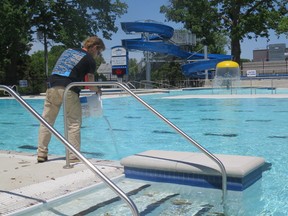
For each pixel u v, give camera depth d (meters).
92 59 5.14
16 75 34.47
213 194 3.93
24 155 5.67
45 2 32.41
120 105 17.25
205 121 11.02
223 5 40.81
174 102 17.97
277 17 39.31
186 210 3.48
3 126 11.33
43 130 5.14
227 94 22.00
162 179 4.35
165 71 41.09
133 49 34.66
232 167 3.95
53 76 5.08
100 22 36.62
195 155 4.60
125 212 3.46
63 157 5.48
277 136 8.06
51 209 3.53
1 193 3.79
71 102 4.95
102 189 4.08
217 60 34.31
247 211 3.44
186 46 43.06
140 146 7.33
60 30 34.00
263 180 4.43
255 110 13.51
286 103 15.69
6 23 29.41
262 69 40.06
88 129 9.82
